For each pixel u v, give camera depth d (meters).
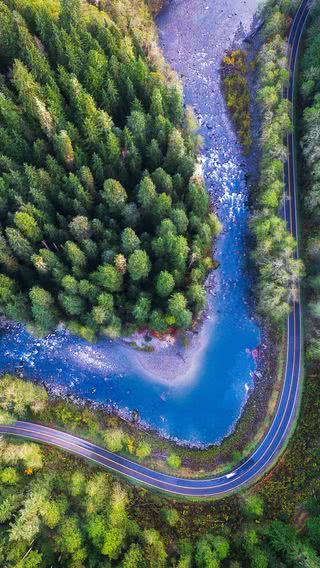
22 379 84.44
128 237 71.56
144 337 85.31
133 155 76.88
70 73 76.19
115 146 74.25
